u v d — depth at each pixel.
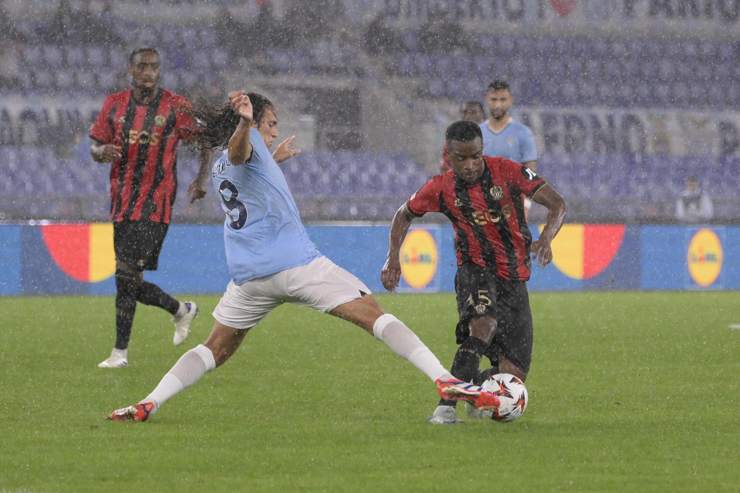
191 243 56.81
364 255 59.62
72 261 55.12
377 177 75.62
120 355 29.56
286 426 20.06
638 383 26.73
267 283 19.03
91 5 76.44
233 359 31.05
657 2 86.88
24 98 72.12
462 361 19.83
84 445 18.02
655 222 76.69
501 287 20.78
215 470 16.06
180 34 78.50
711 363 31.05
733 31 88.38
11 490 14.74
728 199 77.44
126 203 30.16
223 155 19.22
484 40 84.31
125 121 30.14
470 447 17.97
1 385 25.73
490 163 20.31
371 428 19.83
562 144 80.75
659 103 85.75
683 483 15.31
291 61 79.69
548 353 33.25
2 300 51.09
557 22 85.44
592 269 63.03
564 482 15.32
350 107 79.06
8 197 66.88
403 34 82.44
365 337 36.97
